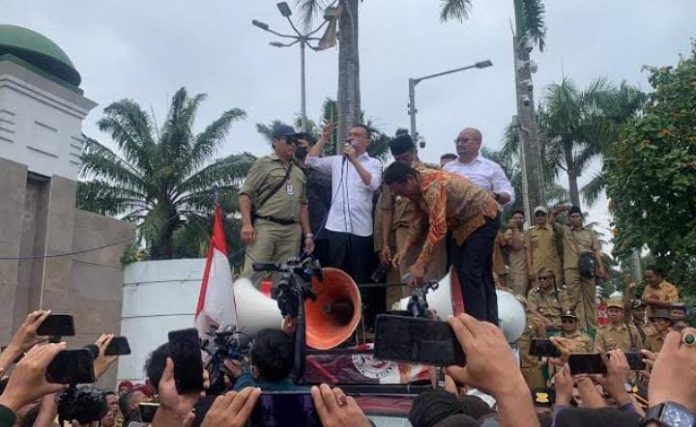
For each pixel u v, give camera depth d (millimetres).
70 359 2117
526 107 20062
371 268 7328
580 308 10672
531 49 20719
